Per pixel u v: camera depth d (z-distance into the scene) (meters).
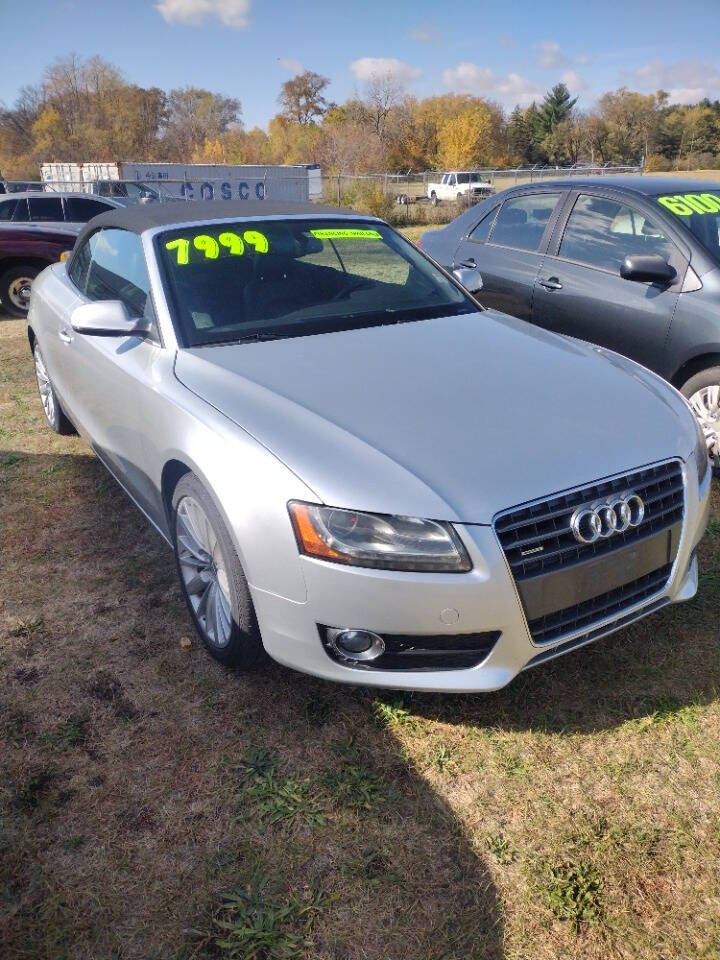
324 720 2.68
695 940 1.93
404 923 1.99
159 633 3.17
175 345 3.14
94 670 2.95
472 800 2.35
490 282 5.67
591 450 2.49
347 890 2.08
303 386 2.78
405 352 3.10
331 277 3.63
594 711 2.71
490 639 2.36
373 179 27.16
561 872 2.11
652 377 3.22
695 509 2.68
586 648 3.02
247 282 3.45
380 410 2.62
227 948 1.93
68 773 2.47
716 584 3.44
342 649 2.42
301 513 2.33
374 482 2.31
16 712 2.73
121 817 2.31
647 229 4.77
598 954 1.90
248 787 2.40
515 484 2.32
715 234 4.65
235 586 2.61
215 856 2.18
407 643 2.37
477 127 61.81
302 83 86.38
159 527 3.38
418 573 2.26
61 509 4.28
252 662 2.81
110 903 2.05
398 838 2.23
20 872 2.14
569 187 5.36
